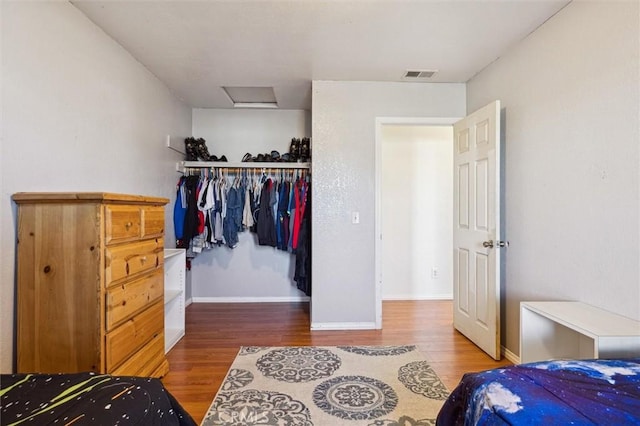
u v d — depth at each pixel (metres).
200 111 4.14
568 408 0.92
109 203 1.61
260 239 3.68
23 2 1.59
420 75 2.96
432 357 2.48
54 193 1.53
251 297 4.12
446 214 4.21
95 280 1.56
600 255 1.71
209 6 1.96
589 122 1.78
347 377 2.17
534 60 2.21
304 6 1.96
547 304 1.80
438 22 2.12
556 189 2.01
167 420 1.09
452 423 1.23
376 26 2.17
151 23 2.14
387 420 1.72
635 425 0.85
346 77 3.02
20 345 1.57
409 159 4.19
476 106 2.95
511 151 2.45
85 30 2.04
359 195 3.11
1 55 1.48
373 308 3.12
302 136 4.17
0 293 1.50
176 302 2.93
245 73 2.96
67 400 1.00
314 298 3.10
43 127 1.72
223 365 2.35
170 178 3.45
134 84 2.66
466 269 2.86
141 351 1.93
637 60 1.52
